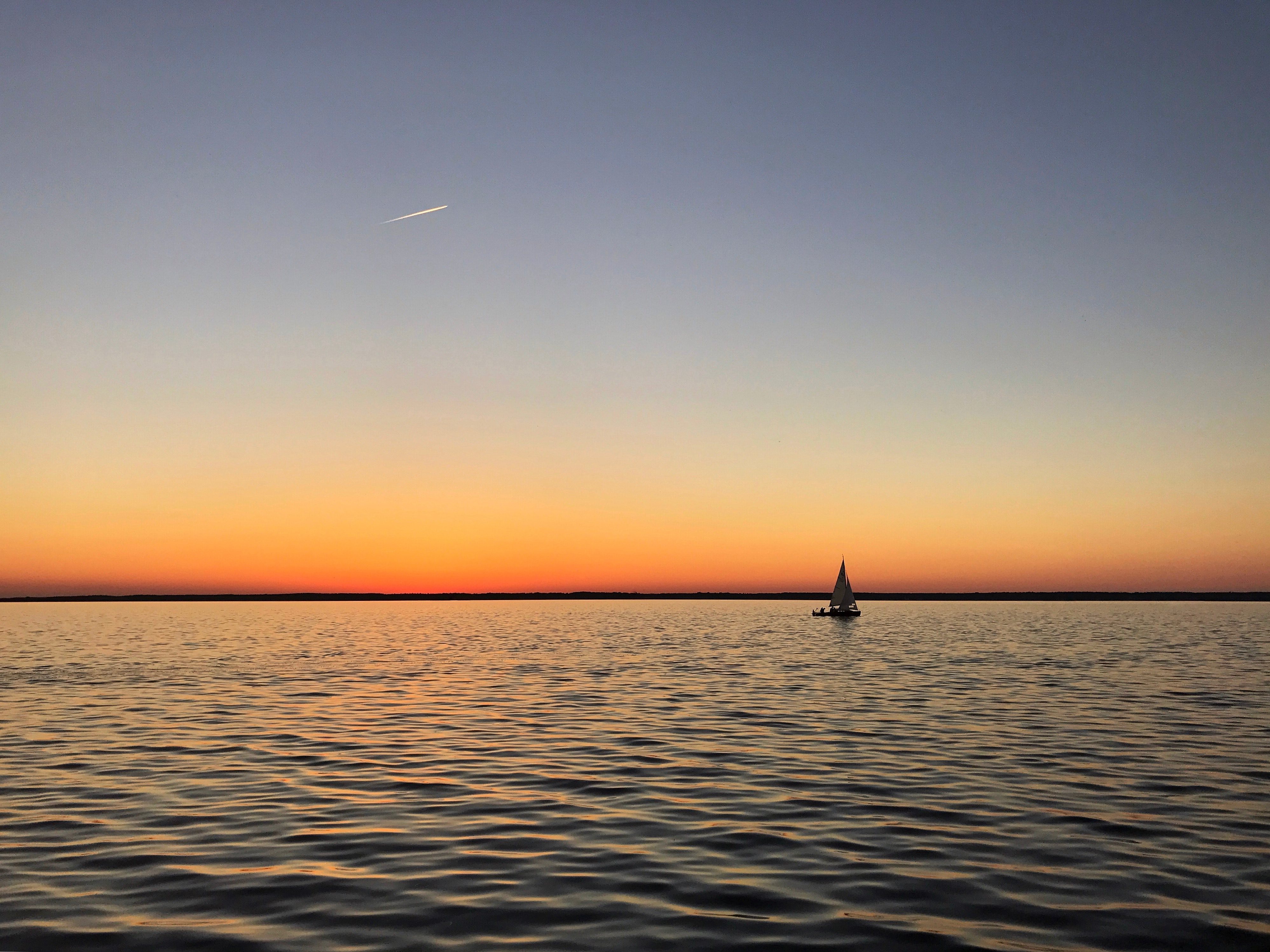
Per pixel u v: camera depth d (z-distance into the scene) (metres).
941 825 15.50
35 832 15.07
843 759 21.41
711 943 10.41
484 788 18.53
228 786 18.64
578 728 26.58
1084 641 72.25
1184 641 71.00
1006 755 21.89
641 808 16.75
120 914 11.27
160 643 72.06
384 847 14.22
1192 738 24.12
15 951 10.10
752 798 17.55
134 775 19.75
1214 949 10.25
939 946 10.35
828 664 49.97
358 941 10.44
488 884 12.47
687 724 27.20
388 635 87.00
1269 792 17.88
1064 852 13.95
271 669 47.34
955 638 77.44
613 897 11.95
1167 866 13.25
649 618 143.88
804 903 11.75
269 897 11.91
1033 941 10.48
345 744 23.89
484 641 75.19
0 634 86.31
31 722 27.72
